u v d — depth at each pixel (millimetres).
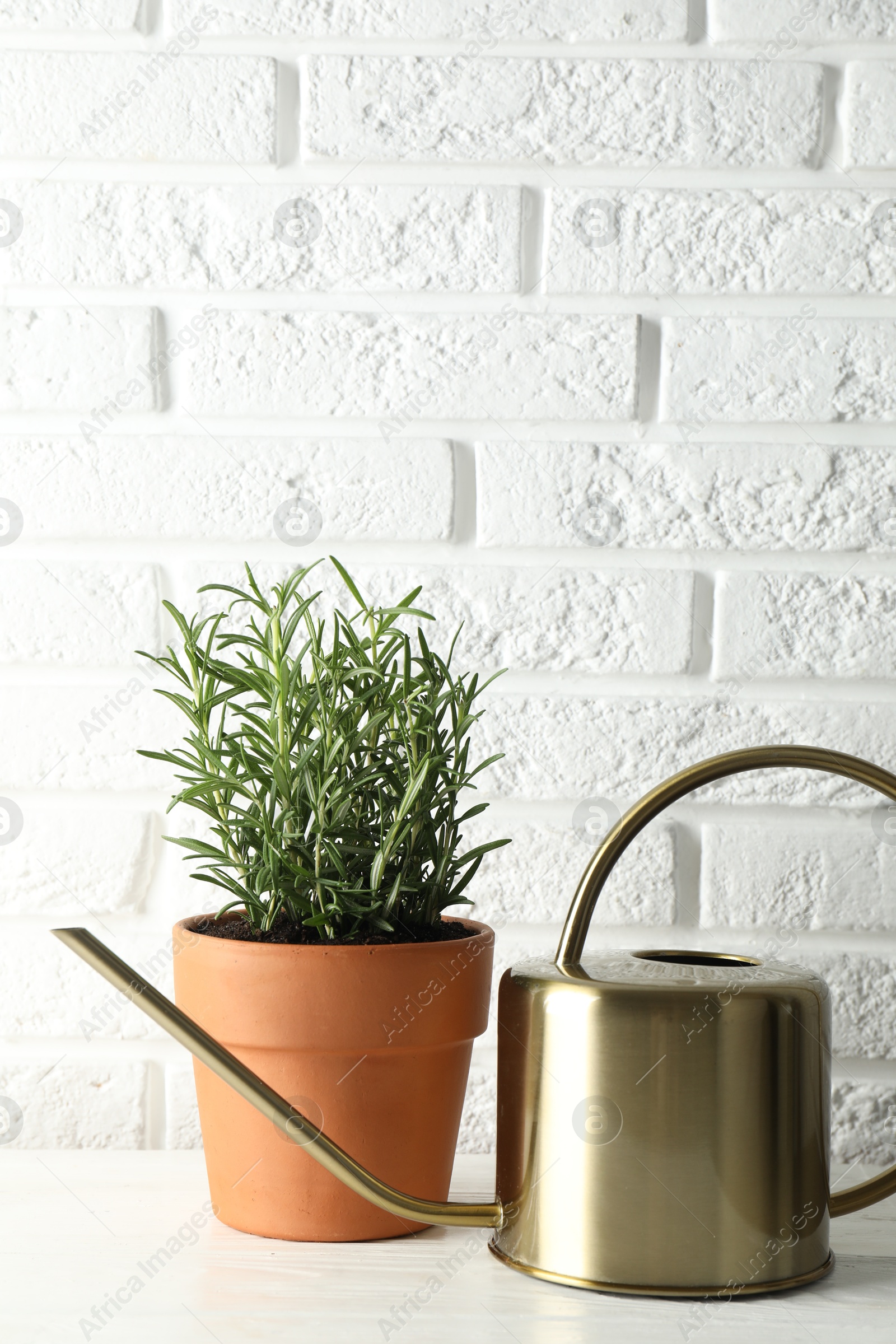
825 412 735
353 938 541
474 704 730
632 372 733
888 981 726
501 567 733
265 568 732
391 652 577
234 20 729
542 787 730
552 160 733
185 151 734
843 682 734
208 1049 495
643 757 730
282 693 543
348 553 733
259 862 562
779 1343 459
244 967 522
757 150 732
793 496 733
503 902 728
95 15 729
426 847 562
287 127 733
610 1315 480
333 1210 544
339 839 555
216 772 573
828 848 728
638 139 732
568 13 729
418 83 731
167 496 733
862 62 730
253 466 733
